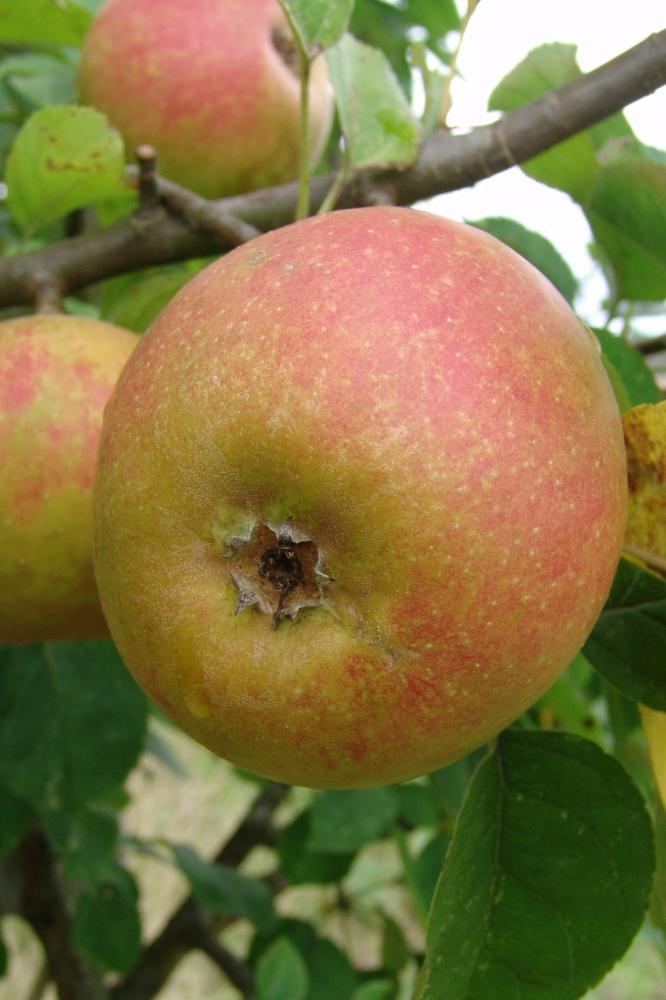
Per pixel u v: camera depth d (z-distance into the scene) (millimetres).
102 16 377
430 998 246
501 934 257
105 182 312
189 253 305
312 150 399
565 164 305
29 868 553
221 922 660
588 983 254
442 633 203
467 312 207
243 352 204
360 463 198
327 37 267
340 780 219
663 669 249
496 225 368
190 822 1111
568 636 215
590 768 257
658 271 321
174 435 207
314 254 211
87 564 271
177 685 216
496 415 202
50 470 263
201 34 365
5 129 480
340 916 662
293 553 210
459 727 213
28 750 379
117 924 523
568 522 207
